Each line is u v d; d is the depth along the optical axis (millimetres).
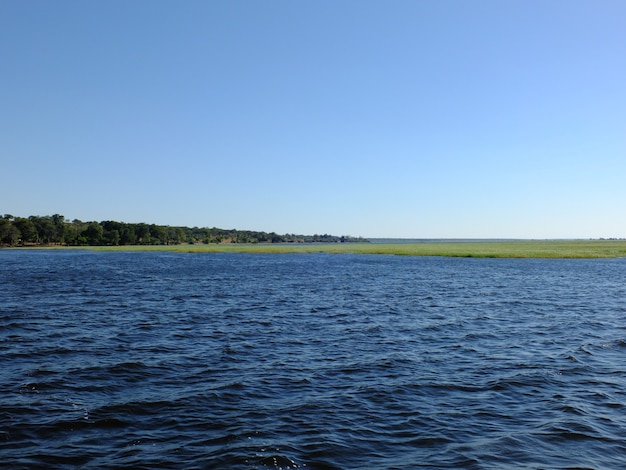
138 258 116250
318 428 12023
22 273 63906
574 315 30250
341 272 70562
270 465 10062
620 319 28672
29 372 16734
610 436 11578
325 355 19625
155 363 18125
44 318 27859
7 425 11992
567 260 105188
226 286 48469
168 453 10594
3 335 22828
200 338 22797
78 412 12984
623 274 65938
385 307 33656
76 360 18469
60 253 148750
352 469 9961
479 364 18234
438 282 54219
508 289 46469
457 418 12766
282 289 45812
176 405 13578
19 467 9844
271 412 13109
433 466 10094
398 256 132375
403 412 13195
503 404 13828
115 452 10641
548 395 14594
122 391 14836
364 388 15273
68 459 10266
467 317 29469
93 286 47188
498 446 11055
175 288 45938
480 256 119438
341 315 30078
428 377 16484
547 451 10805
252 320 27953
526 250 135750
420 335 23859
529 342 22156
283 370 17328
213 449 10797
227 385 15445
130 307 32812
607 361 18594
